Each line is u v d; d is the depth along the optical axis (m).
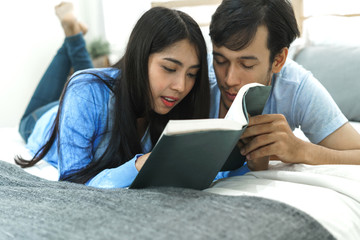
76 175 0.95
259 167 0.97
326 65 1.88
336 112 1.06
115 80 1.03
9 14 2.66
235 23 0.90
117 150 1.02
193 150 0.70
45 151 1.28
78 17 3.14
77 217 0.63
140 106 1.02
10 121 2.72
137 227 0.57
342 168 0.89
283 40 0.96
